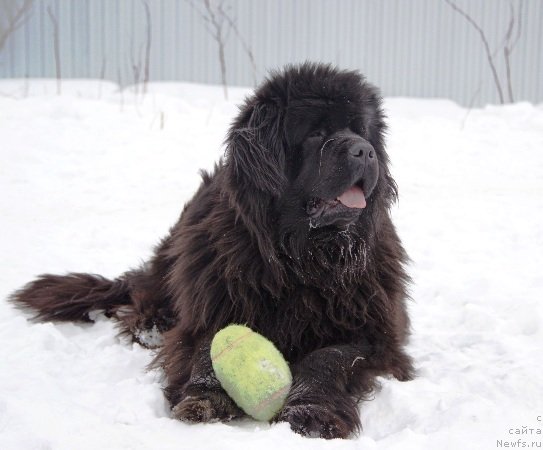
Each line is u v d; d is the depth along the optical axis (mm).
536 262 2945
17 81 6656
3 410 1874
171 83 6820
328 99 2168
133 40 7539
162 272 2475
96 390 2049
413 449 1766
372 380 2053
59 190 3809
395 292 2215
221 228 2184
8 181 3865
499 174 4230
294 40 7770
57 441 1788
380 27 7832
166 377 2123
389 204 2279
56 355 2205
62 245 3102
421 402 1976
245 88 6766
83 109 5066
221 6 7238
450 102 6559
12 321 2414
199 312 2146
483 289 2693
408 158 4527
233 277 2129
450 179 4137
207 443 1801
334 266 2133
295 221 2137
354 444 1798
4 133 4527
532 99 7930
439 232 3264
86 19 7488
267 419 1946
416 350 2311
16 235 3166
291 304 2137
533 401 1983
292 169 2170
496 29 7883
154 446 1793
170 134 4797
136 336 2385
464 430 1831
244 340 1953
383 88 7867
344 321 2137
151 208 3611
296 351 2148
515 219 3414
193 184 3994
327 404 1936
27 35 7406
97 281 2602
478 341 2324
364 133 2215
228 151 2207
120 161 4289
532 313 2424
